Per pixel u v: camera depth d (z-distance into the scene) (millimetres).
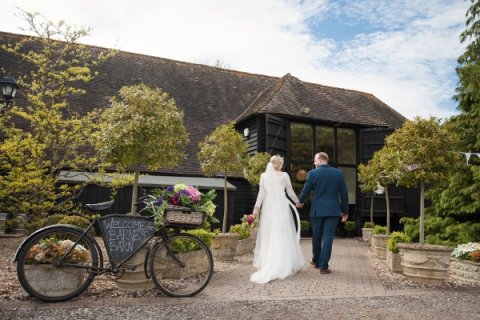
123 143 6219
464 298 5156
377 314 4262
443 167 6648
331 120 17000
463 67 11289
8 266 6645
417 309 4516
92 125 9047
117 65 18922
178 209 4996
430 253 6098
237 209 16359
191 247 6277
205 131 17406
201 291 5223
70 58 16484
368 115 19266
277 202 6867
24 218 9406
